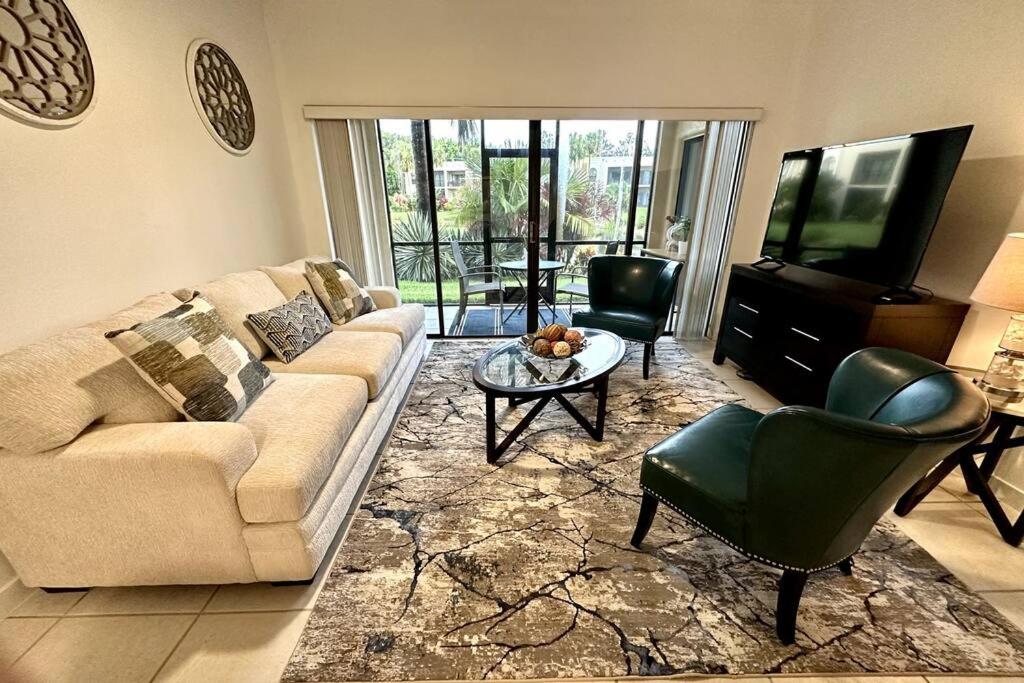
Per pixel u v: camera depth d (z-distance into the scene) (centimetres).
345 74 308
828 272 252
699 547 162
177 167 215
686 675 118
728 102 321
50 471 120
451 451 223
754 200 349
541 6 294
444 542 164
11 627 132
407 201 358
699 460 142
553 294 414
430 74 309
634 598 140
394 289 330
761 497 117
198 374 150
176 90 214
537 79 311
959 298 210
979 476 165
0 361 116
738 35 305
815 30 298
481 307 417
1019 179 184
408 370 284
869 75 255
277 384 190
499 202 364
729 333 320
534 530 170
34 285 149
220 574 140
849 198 233
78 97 163
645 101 318
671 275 305
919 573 150
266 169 295
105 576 137
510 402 264
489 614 135
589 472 206
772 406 269
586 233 386
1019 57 181
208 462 123
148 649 126
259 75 288
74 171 162
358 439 185
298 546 136
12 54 141
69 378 125
